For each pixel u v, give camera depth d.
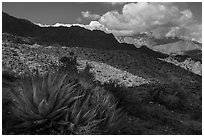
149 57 41.09
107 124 6.27
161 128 8.36
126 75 26.91
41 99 5.75
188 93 15.53
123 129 6.82
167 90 14.04
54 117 5.67
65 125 5.69
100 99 6.96
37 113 5.73
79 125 5.64
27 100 5.74
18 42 28.91
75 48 33.62
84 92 6.71
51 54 26.36
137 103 9.73
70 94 5.97
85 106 6.02
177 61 52.69
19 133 5.41
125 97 9.20
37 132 5.54
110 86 9.50
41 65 18.41
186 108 12.77
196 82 33.91
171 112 11.26
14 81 9.17
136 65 34.16
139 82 25.38
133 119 8.38
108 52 36.34
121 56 35.78
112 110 6.70
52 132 5.58
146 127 8.07
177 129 8.70
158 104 12.08
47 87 5.89
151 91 12.95
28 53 22.30
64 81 6.80
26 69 14.66
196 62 52.59
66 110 5.75
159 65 38.62
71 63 10.94
